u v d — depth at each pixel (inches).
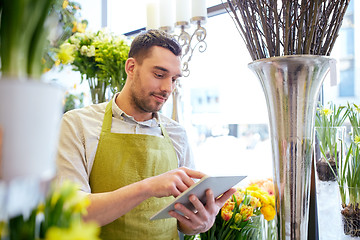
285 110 41.9
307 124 42.3
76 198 21.6
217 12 103.7
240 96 105.0
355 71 76.9
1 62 18.4
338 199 57.2
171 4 89.7
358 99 76.6
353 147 56.6
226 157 107.7
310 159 43.1
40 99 17.6
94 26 136.7
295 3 41.4
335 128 58.8
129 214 61.9
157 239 64.3
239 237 62.6
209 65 110.4
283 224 43.5
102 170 63.3
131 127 68.6
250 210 61.2
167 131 74.4
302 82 41.1
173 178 50.4
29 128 17.2
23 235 19.5
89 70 82.7
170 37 65.6
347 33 77.4
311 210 63.0
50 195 20.8
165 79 64.9
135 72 65.9
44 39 19.8
